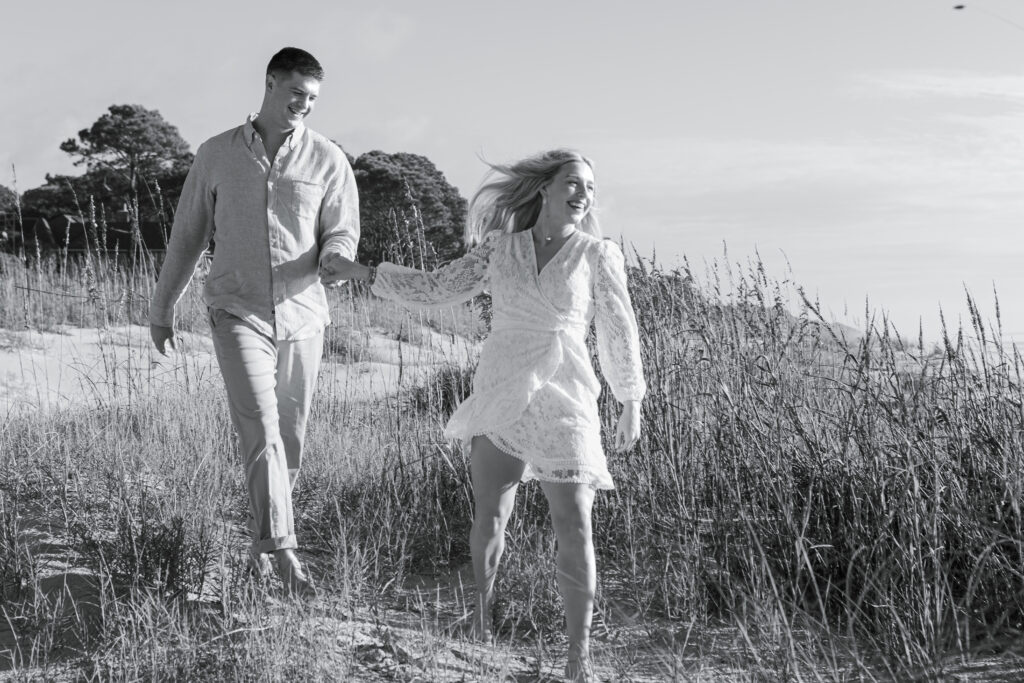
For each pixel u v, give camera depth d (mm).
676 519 4773
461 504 5750
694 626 4156
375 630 3922
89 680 3277
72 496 5484
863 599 3994
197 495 5273
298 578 4137
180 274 4625
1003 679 3461
